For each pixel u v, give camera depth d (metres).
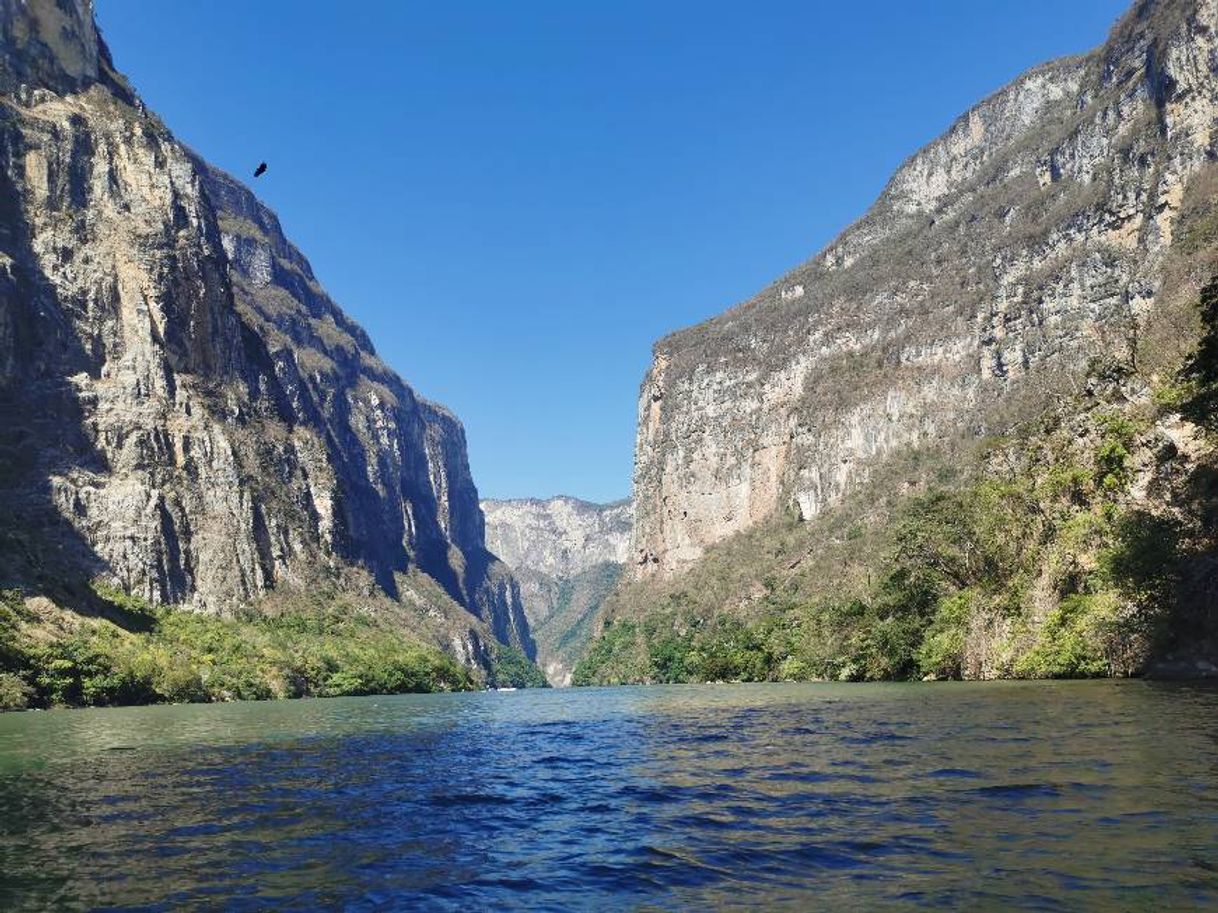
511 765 28.92
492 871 14.27
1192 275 107.62
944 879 12.05
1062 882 11.51
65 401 174.38
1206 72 170.00
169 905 12.71
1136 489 65.44
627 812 19.03
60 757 34.94
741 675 143.25
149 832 18.08
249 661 142.25
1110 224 197.88
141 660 109.81
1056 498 74.19
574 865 14.45
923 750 25.75
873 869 12.88
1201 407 56.22
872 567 164.25
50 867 15.08
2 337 168.62
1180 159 171.75
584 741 36.94
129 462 177.12
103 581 154.50
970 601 80.94
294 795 23.05
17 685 90.06
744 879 12.90
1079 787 17.64
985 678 72.56
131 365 188.62
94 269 190.50
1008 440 97.81
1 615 104.56
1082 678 59.84
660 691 103.69
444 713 67.75
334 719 61.88
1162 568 55.00
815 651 117.50
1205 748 21.78
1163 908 10.34
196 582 177.62
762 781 22.03
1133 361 79.31
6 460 158.75
